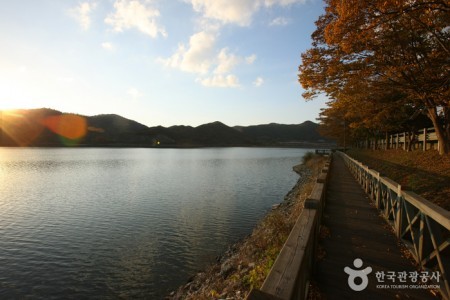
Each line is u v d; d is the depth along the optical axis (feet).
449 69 30.63
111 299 32.96
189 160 254.68
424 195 31.27
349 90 37.11
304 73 36.91
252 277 19.44
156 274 37.93
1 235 53.47
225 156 325.62
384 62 32.19
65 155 315.37
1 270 39.86
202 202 78.64
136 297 33.09
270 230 30.04
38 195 91.09
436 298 13.82
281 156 324.19
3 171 159.53
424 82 32.35
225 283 24.27
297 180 122.52
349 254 19.04
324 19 32.58
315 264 16.42
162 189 100.63
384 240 21.62
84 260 42.50
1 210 71.77
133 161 239.50
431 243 16.08
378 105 43.83
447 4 22.71
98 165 199.21
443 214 12.85
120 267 40.09
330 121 150.20
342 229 24.35
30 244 48.91
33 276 38.24
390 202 25.27
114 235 52.80
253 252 28.99
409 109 66.08
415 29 28.96
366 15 25.25
